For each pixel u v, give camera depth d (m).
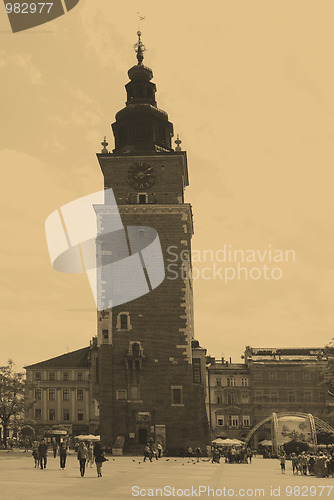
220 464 62.81
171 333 78.25
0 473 43.50
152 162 84.94
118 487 32.62
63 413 124.00
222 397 125.31
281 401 124.50
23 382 100.62
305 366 125.62
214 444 79.19
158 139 88.00
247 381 126.62
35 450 51.69
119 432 75.38
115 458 68.25
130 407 76.06
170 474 43.72
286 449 71.38
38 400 124.31
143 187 84.12
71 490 30.84
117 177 84.44
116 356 77.69
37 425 123.12
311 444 81.00
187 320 78.62
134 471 46.69
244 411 124.38
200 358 80.38
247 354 133.50
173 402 76.19
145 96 90.00
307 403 124.06
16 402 98.69
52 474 42.62
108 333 78.31
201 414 76.94
